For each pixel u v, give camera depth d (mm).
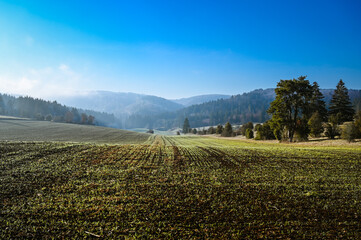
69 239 8664
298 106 50219
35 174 16062
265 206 11570
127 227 9539
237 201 12203
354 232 9133
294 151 27078
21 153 21953
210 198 12555
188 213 10781
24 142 27797
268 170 18781
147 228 9422
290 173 17797
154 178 16203
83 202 11828
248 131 78688
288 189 14055
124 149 28094
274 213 10789
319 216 10500
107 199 12258
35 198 12219
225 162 21844
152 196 12758
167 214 10656
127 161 21406
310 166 19828
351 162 20750
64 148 25859
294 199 12477
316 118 50406
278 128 52906
